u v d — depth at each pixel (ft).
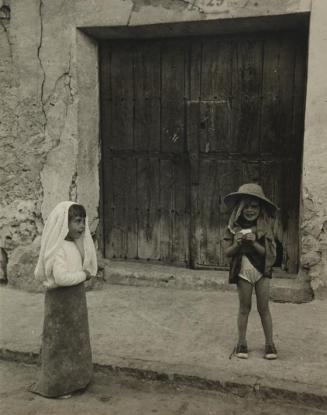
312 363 13.96
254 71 19.72
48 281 12.68
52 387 13.07
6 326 17.02
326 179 17.72
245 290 14.28
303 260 18.38
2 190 21.01
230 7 17.93
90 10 19.29
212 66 20.15
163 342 15.48
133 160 21.58
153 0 18.62
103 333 16.20
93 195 21.36
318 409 12.49
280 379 13.12
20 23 20.03
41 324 17.19
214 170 20.65
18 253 20.79
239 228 14.33
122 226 22.09
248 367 13.78
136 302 18.98
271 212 14.53
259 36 19.49
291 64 19.31
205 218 20.97
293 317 17.20
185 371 13.64
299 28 18.95
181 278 20.38
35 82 20.21
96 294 19.93
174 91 20.71
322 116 17.51
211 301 18.95
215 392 13.29
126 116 21.40
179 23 18.62
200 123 20.56
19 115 20.52
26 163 20.67
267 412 12.42
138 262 22.02
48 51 19.93
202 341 15.49
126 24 19.03
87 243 13.14
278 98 19.60
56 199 20.54
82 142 20.48
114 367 14.15
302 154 19.03
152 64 20.81
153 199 21.54
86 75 20.42
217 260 21.03
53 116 20.22
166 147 21.11
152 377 13.83
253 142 20.08
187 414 12.39
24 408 12.74
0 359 15.49
